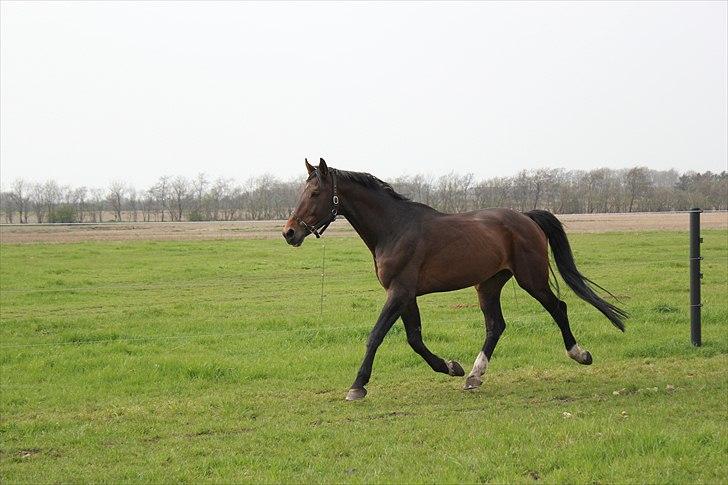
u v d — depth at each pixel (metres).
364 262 21.97
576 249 24.22
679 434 5.32
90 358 9.30
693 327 9.24
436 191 47.78
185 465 5.26
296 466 5.16
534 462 4.94
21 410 7.16
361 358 9.05
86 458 5.59
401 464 5.05
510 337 10.17
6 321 12.28
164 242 29.62
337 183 7.41
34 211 55.09
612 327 10.66
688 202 61.59
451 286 7.53
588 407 6.54
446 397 7.24
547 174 58.03
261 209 63.53
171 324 12.03
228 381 8.22
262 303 14.46
